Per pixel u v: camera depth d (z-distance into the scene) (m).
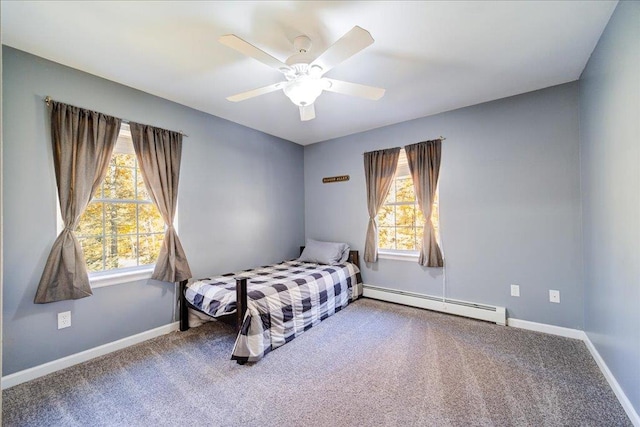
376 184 3.90
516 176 2.99
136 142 2.74
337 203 4.39
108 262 2.68
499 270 3.09
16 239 2.13
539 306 2.88
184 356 2.48
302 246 4.69
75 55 2.23
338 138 4.36
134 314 2.71
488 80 2.67
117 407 1.88
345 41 1.66
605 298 2.12
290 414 1.81
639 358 1.64
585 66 2.43
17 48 2.14
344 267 3.78
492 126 3.11
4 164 2.10
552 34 2.04
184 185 3.12
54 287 2.25
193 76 2.54
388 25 1.93
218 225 3.45
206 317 3.10
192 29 1.96
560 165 2.77
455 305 3.32
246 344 2.36
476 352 2.48
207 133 3.35
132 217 2.83
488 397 1.92
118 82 2.63
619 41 1.77
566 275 2.75
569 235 2.73
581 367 2.23
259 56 1.81
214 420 1.77
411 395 1.96
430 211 3.41
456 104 3.19
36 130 2.22
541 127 2.86
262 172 4.06
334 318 3.27
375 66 2.41
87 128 2.43
